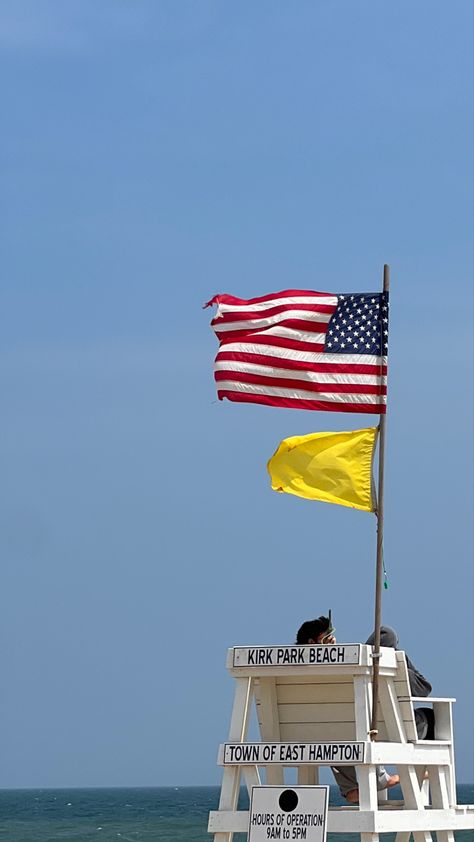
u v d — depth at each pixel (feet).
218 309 103.71
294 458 99.30
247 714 91.61
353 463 98.32
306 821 87.20
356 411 100.42
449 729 96.63
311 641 97.40
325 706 92.84
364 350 101.09
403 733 91.56
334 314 101.91
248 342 102.83
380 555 96.63
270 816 88.12
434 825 91.56
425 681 97.45
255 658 90.79
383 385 100.37
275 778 92.94
